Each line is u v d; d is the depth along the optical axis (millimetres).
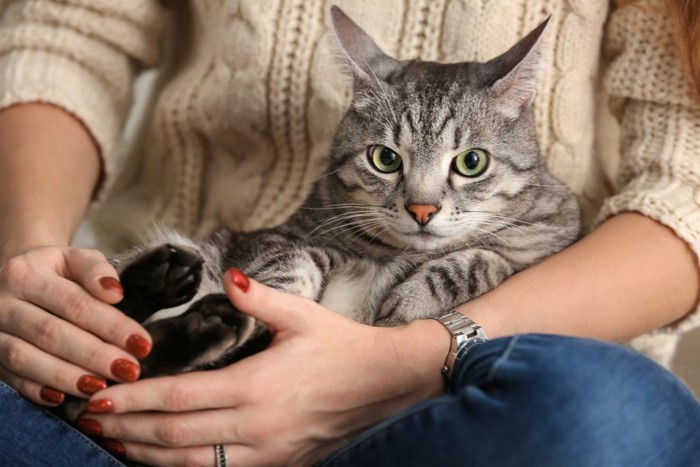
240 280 1151
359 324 1296
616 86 1690
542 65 1537
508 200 1558
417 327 1322
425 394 1312
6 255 1474
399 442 1079
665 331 1623
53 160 1712
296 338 1219
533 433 1021
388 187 1535
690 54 1575
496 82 1516
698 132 1622
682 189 1575
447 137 1509
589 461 1012
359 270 1535
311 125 1778
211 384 1152
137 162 2113
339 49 1586
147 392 1136
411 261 1529
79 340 1154
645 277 1475
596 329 1438
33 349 1181
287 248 1485
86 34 1903
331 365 1241
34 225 1534
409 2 1729
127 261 1274
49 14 1881
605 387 1040
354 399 1271
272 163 1844
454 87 1542
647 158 1640
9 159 1688
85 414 1177
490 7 1693
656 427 1041
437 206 1493
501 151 1536
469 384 1110
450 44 1728
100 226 2057
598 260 1473
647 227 1525
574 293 1431
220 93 1816
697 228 1514
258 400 1179
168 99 1887
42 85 1801
